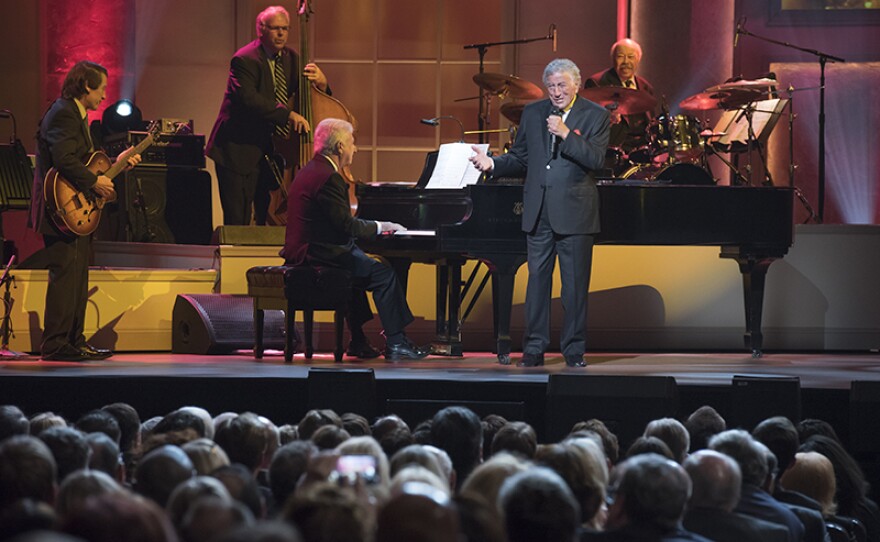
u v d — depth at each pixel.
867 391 12.34
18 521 4.58
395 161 27.89
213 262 19.75
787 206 16.81
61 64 26.38
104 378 13.61
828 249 20.12
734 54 27.78
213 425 9.81
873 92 27.70
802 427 11.46
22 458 6.19
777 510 8.23
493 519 5.30
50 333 16.50
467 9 27.69
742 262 17.77
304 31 21.25
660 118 21.11
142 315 18.91
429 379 13.43
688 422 11.09
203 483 5.65
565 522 5.30
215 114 27.02
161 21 26.77
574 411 12.40
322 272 16.23
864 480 11.28
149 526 4.18
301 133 21.12
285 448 7.71
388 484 6.64
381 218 17.30
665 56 24.66
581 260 15.37
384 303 16.77
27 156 21.70
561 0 27.38
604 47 27.38
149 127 23.16
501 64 27.56
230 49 27.06
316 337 19.23
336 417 10.06
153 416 13.69
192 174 22.66
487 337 19.70
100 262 21.95
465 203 16.88
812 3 27.70
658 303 20.11
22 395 13.58
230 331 18.00
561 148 15.01
